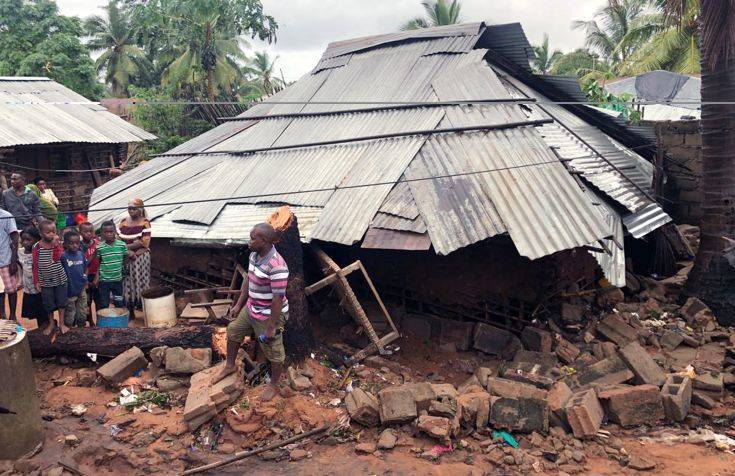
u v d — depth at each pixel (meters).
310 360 7.15
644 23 26.55
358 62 13.05
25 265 7.43
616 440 5.96
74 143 17.78
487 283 8.62
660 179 12.58
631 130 13.22
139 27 31.94
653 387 6.36
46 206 13.37
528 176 8.55
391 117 10.52
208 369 6.82
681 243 12.34
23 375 5.53
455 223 7.74
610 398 6.30
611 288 9.70
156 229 9.73
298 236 7.21
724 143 8.93
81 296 7.88
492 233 7.62
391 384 7.10
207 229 9.38
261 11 28.36
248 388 6.52
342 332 8.55
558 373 7.21
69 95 18.88
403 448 5.78
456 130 9.27
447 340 8.45
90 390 6.84
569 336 8.39
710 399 6.61
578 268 9.12
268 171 10.41
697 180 13.72
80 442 5.84
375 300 9.27
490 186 8.25
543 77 12.82
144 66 40.84
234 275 9.06
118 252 8.42
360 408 6.05
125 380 6.94
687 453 5.72
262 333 5.96
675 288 10.23
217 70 30.33
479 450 5.80
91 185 18.50
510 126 9.30
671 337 8.20
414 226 7.74
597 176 10.29
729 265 8.98
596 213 8.26
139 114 25.31
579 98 12.93
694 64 23.33
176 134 26.27
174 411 6.38
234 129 12.98
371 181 8.88
